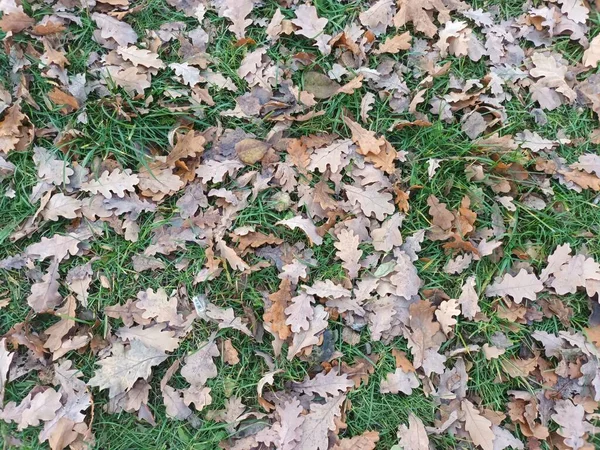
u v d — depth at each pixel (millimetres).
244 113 1097
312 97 1095
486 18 1168
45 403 971
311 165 1074
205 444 990
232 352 1015
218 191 1065
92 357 1006
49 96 1054
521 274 1056
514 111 1134
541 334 1049
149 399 1006
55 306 1016
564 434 1006
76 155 1067
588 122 1148
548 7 1188
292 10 1146
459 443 1010
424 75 1136
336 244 1047
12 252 1033
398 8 1148
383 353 1032
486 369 1040
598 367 1029
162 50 1113
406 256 1053
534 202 1101
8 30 1063
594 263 1063
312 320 1020
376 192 1072
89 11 1103
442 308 1033
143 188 1055
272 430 981
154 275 1046
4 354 988
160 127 1080
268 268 1053
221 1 1135
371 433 998
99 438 983
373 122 1109
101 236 1045
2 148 1040
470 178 1093
